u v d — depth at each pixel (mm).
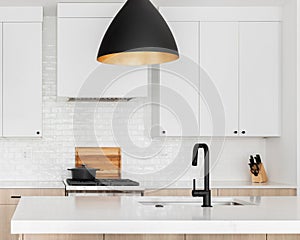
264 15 5629
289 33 5402
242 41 5621
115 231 2531
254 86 5617
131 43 3252
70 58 5508
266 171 5992
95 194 4941
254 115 5609
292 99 5309
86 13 5520
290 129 5344
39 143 5879
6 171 5852
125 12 3338
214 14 5602
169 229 2547
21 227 2516
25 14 5547
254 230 2574
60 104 5902
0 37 5520
